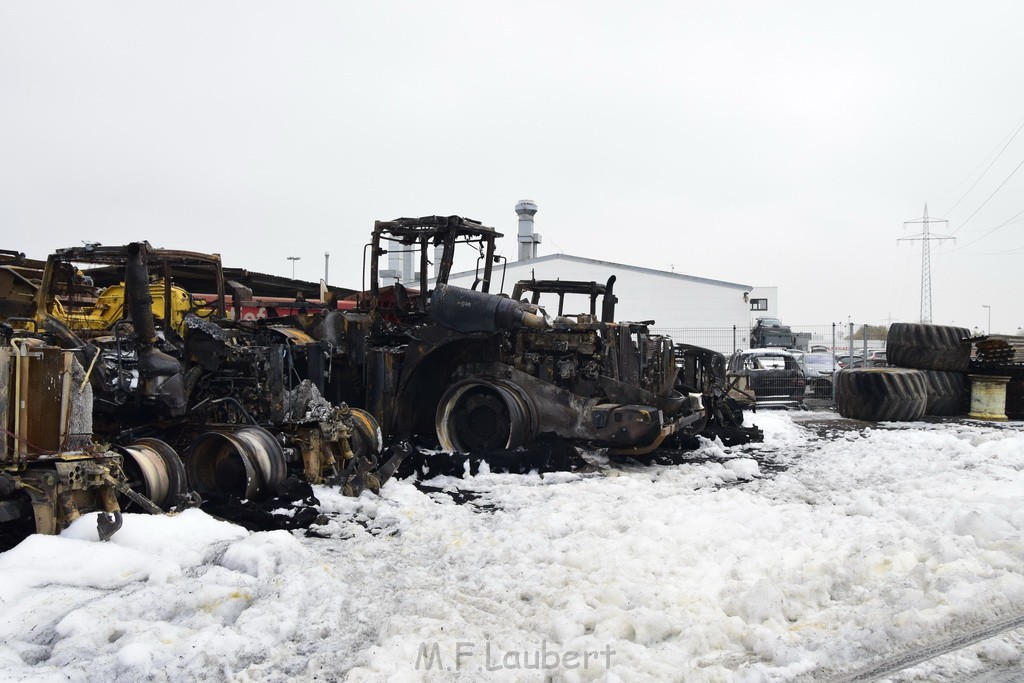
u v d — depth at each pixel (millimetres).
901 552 4832
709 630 3793
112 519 4867
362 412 8430
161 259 9359
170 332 7742
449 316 9117
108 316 11312
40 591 4215
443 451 9008
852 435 12523
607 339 9414
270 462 6652
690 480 8250
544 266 31000
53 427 4953
